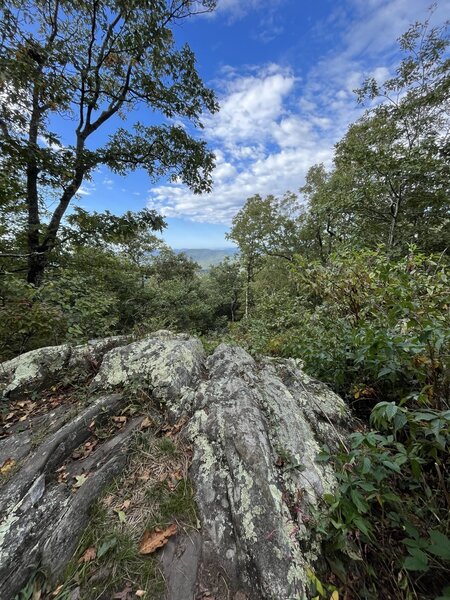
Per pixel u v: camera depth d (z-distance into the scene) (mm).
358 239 5270
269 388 2133
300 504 1288
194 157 8312
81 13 6594
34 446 1725
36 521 1296
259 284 19688
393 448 1456
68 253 7465
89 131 7730
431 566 996
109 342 2979
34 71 5117
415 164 5727
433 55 5848
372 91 6676
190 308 18125
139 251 16953
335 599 956
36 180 6703
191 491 1440
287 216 17641
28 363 2561
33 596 1075
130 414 2020
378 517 1284
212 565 1148
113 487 1482
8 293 4227
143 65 7191
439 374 1618
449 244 5926
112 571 1133
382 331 1786
